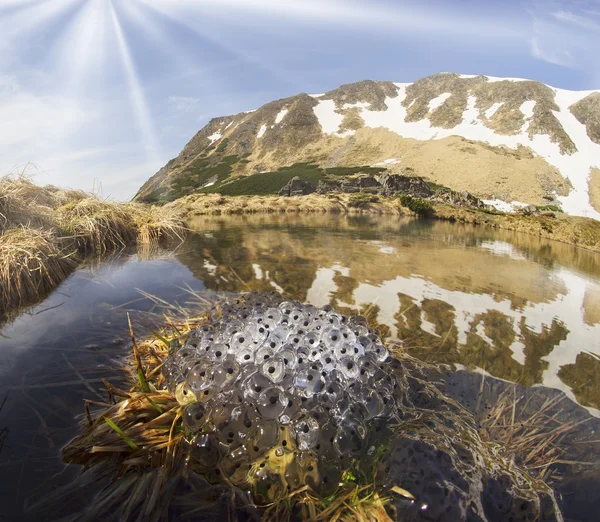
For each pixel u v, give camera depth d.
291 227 8.26
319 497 1.28
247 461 1.34
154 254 4.80
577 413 1.79
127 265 4.16
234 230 7.47
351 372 1.58
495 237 8.59
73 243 4.46
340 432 1.42
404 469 1.32
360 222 9.91
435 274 4.36
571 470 1.44
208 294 3.23
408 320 2.86
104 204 5.82
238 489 1.30
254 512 1.22
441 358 2.28
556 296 3.79
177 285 3.45
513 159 64.75
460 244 7.02
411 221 11.05
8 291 2.82
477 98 86.31
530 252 6.78
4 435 1.48
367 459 1.39
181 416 1.54
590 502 1.30
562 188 58.12
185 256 4.75
